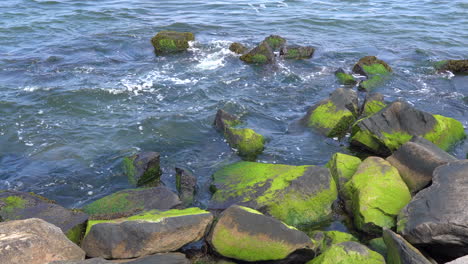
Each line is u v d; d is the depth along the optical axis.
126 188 12.73
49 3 31.14
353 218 11.34
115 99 17.91
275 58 22.84
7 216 10.38
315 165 13.17
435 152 12.38
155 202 11.28
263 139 14.91
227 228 9.55
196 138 15.38
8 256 8.05
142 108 17.30
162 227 9.34
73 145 14.69
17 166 13.50
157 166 13.20
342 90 16.62
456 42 25.61
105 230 9.31
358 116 16.56
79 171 13.40
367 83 19.64
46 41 24.12
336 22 29.45
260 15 30.88
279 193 11.42
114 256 9.16
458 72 21.31
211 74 20.72
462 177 10.53
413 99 18.52
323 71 21.42
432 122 14.43
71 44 23.83
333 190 11.90
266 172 12.44
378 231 10.58
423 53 23.83
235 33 26.89
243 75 20.72
